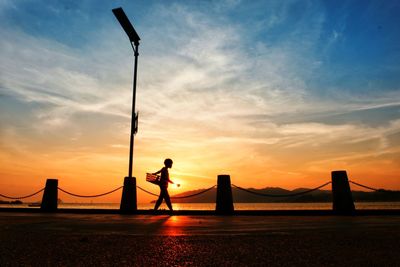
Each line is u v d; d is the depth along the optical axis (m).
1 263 3.74
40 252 4.43
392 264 3.72
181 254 4.31
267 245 5.04
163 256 4.18
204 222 9.90
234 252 4.45
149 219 11.23
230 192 15.01
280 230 7.32
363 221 10.05
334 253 4.38
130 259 3.99
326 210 14.23
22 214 14.54
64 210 16.47
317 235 6.29
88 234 6.47
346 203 14.11
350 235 6.27
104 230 7.34
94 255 4.23
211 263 3.79
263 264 3.73
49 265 3.66
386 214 14.09
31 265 3.65
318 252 4.45
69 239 5.68
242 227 8.13
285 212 14.25
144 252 4.45
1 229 7.44
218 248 4.77
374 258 4.05
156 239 5.71
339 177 14.34
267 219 11.33
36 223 9.23
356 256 4.17
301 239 5.71
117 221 10.16
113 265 3.68
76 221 10.05
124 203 15.63
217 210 14.84
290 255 4.25
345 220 10.64
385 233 6.59
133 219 11.17
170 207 14.61
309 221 10.21
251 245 5.05
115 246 4.94
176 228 7.84
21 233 6.63
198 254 4.31
